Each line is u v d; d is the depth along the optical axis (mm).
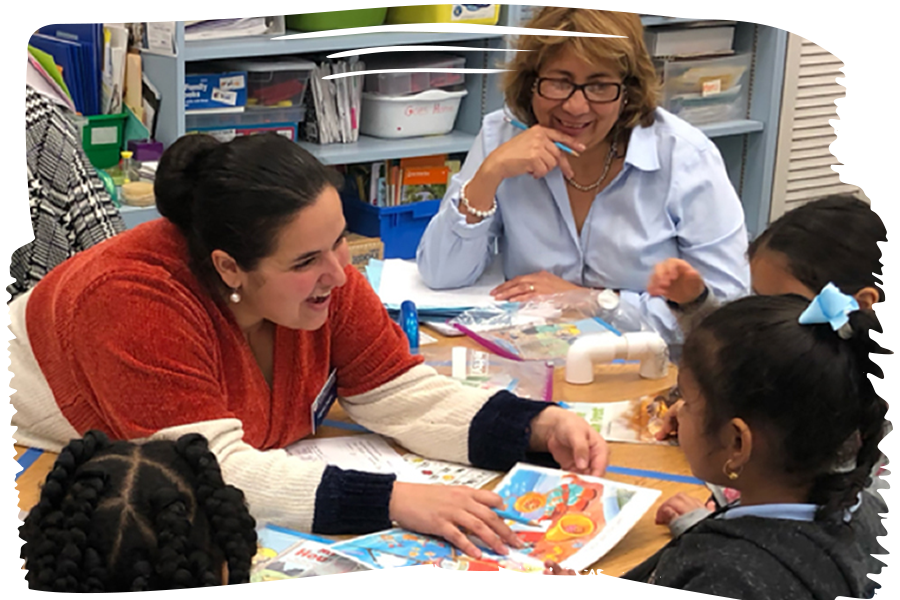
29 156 1942
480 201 2186
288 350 1531
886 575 1206
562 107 2143
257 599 1189
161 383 1358
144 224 1460
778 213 4121
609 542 1315
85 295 1379
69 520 863
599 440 1535
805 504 1154
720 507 1349
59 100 2857
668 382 1833
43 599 845
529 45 2170
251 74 3127
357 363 1620
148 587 850
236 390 1472
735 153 4113
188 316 1382
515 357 1900
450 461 1565
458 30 3230
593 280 2352
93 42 2904
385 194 3418
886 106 4184
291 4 3166
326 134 3250
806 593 1089
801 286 1488
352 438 1639
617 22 2084
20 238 1941
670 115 2311
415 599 1214
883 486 1373
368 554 1276
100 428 1473
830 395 1126
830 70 4020
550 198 2301
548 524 1361
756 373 1142
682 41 3736
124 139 3021
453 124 3525
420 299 2191
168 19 2807
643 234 2268
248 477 1366
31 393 1510
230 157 1315
